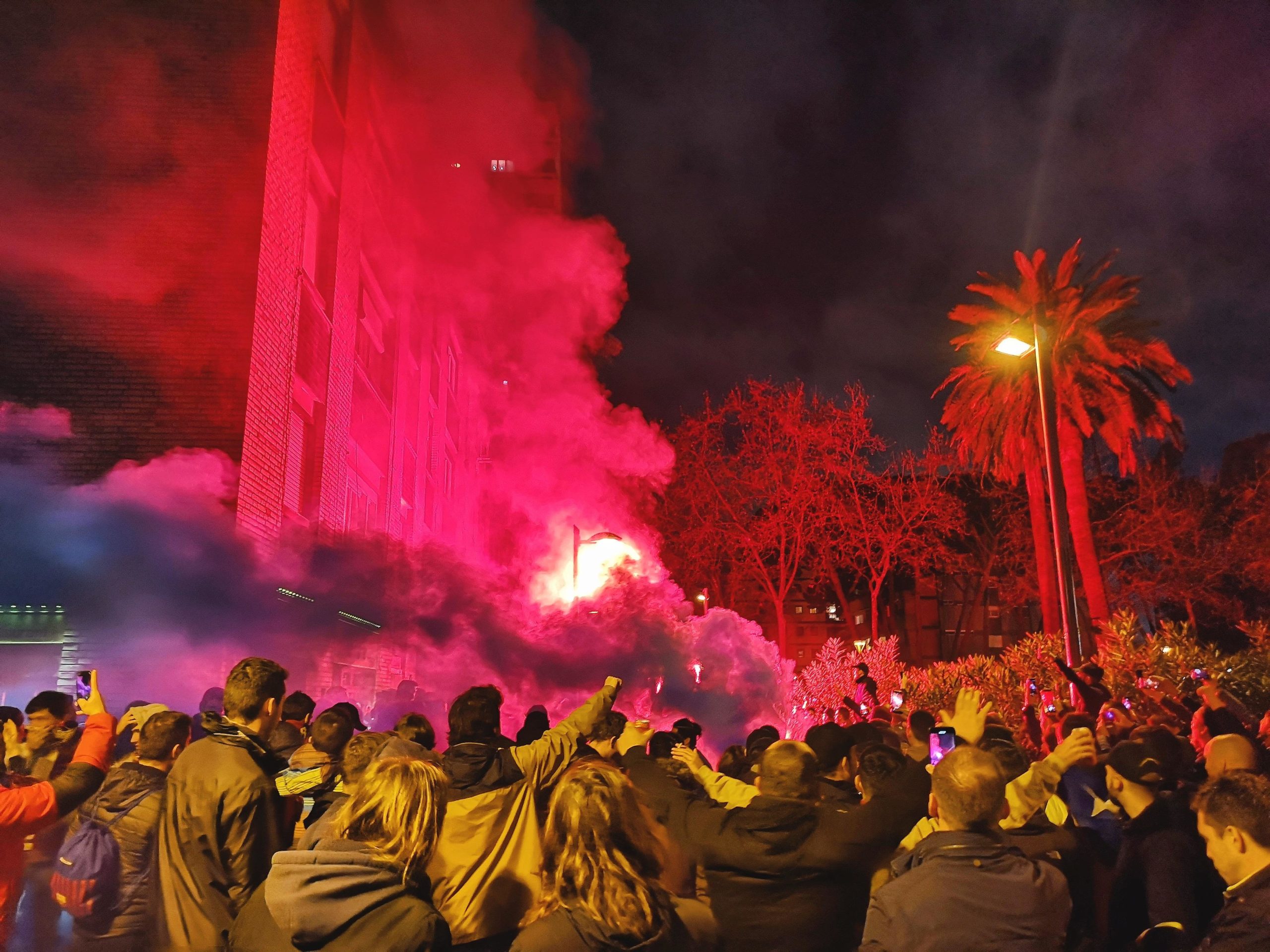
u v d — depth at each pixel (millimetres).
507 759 3965
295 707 7074
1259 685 16078
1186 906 3551
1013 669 22484
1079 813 4758
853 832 3297
